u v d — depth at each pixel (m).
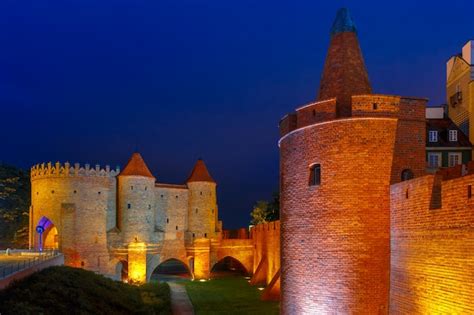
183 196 83.75
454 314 20.09
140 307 44.06
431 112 59.84
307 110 30.16
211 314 45.06
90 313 33.50
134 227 74.69
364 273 26.62
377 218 26.84
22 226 90.44
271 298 50.62
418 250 23.14
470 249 19.12
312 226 28.86
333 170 28.00
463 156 52.78
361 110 27.72
